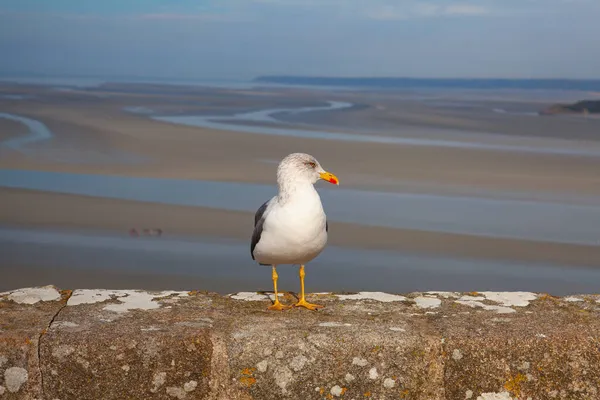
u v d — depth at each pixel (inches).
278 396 172.6
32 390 169.5
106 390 170.4
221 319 189.3
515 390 171.6
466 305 207.2
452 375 172.1
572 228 589.0
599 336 172.7
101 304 202.2
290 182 213.6
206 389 173.2
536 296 215.9
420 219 614.2
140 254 496.1
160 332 173.8
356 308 206.5
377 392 172.4
